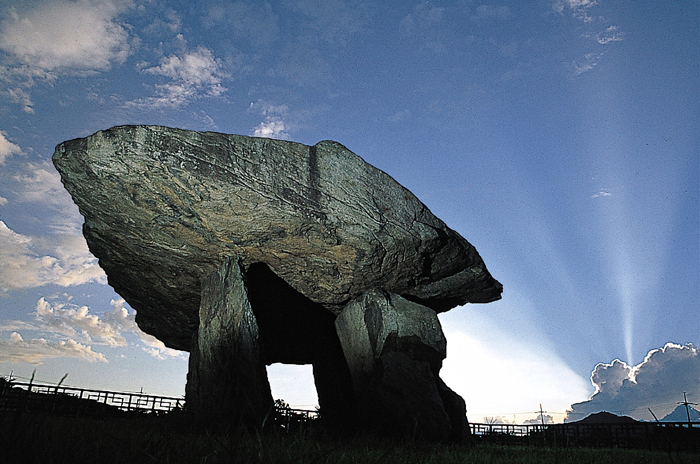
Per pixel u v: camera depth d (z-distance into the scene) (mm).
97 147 8328
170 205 9219
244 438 4434
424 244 10109
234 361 9469
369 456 4113
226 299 10211
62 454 2758
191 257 10742
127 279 12641
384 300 10898
